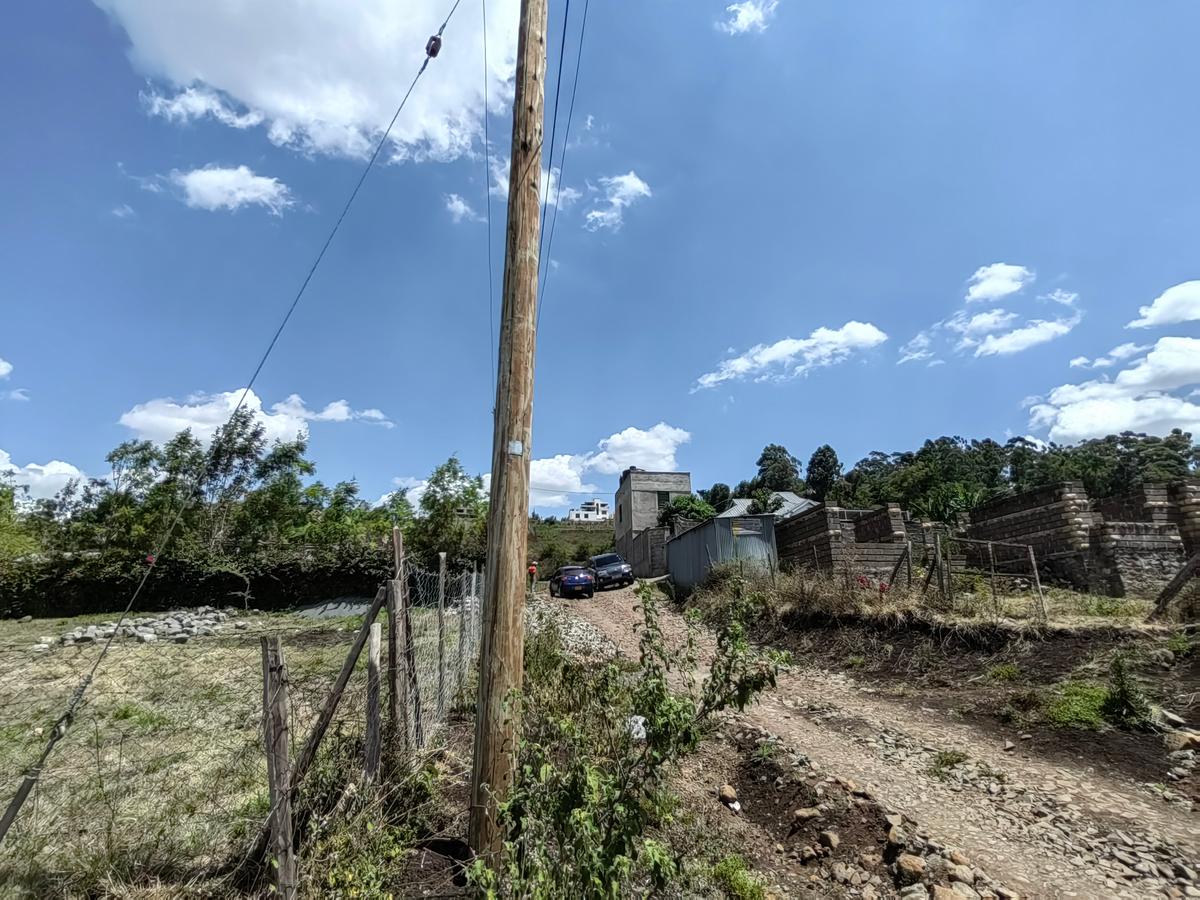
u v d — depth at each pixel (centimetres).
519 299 401
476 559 2558
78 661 1093
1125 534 1316
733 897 388
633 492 4747
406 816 398
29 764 532
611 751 372
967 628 976
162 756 537
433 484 2647
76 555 2311
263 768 502
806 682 1003
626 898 313
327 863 319
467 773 512
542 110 430
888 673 978
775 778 579
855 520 1862
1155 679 741
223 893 316
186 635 1481
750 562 1859
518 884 237
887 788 569
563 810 251
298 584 2359
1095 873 427
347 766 403
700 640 1153
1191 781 555
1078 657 835
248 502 2638
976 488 3947
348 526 2839
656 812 427
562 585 2398
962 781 589
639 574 3572
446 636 682
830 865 446
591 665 812
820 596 1284
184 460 2605
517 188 413
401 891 341
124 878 322
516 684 360
